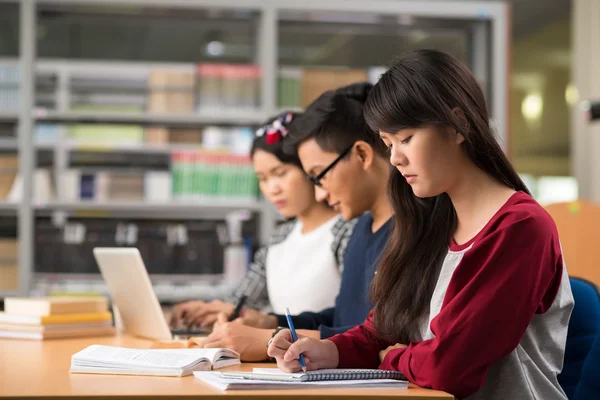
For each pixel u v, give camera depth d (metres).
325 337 1.75
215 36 5.37
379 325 1.59
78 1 4.37
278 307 2.51
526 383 1.38
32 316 2.17
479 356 1.32
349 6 4.53
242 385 1.28
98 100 4.48
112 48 5.31
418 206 1.56
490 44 4.71
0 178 4.41
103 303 2.32
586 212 3.37
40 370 1.54
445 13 4.60
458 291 1.38
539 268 1.34
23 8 4.38
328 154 1.97
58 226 4.42
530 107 6.68
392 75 1.42
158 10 4.50
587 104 4.27
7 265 4.38
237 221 4.56
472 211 1.46
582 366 1.75
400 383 1.35
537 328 1.42
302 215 2.45
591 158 5.61
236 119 4.51
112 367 1.48
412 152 1.40
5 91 4.41
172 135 4.53
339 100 1.99
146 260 4.42
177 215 4.62
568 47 6.63
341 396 1.24
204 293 4.43
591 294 1.80
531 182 6.67
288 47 5.62
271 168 2.42
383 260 1.60
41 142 4.41
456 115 1.39
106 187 4.47
